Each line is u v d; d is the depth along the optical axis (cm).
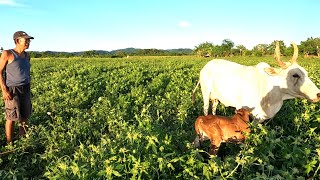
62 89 668
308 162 214
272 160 229
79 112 411
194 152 211
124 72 955
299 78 288
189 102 431
